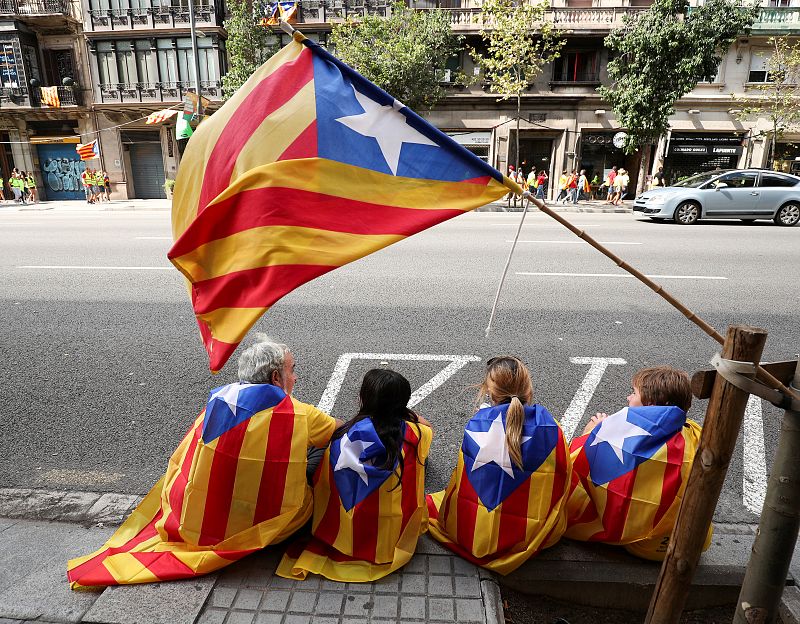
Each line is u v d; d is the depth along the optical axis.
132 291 7.70
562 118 25.52
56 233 13.77
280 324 6.27
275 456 2.47
